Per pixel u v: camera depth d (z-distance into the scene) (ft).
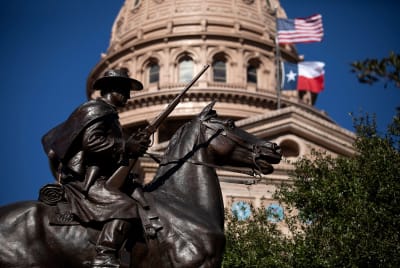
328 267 66.49
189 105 234.99
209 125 33.40
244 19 264.31
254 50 258.37
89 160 30.55
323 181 75.36
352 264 65.51
